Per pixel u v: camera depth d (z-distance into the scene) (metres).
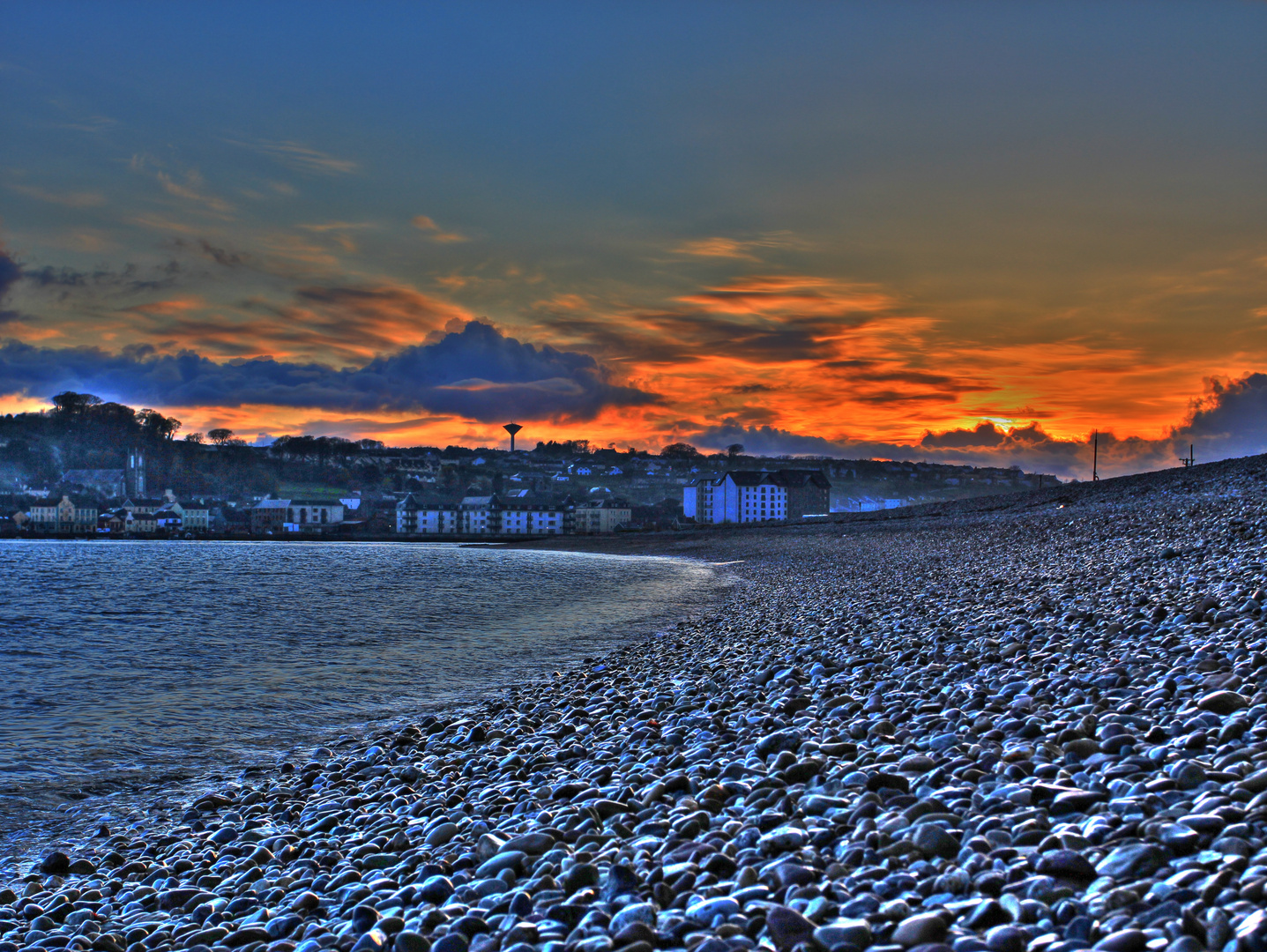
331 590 49.78
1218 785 5.03
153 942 6.53
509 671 20.97
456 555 102.94
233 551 118.56
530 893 5.54
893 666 13.13
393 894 6.27
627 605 37.06
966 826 5.18
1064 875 4.23
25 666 23.05
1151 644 11.10
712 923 4.47
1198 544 22.45
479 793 9.29
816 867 5.00
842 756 7.85
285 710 17.41
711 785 7.27
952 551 45.03
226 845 9.26
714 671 16.28
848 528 89.12
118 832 10.62
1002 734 7.53
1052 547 34.88
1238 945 3.21
